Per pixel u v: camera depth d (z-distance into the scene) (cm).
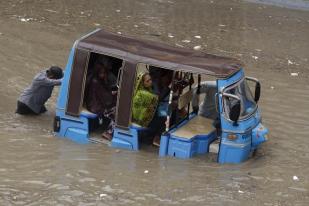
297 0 4078
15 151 1537
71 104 1636
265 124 1914
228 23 3366
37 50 2523
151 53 1589
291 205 1295
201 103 1769
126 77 1557
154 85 1619
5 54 2419
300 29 3388
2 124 1738
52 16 3122
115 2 3603
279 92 2284
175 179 1410
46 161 1479
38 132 1697
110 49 1581
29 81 2158
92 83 1641
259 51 2880
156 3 3678
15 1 3366
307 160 1603
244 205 1280
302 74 2573
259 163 1557
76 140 1647
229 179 1428
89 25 3016
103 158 1522
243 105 1576
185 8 3631
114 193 1308
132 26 3078
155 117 1623
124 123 1584
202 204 1275
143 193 1316
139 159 1530
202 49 2791
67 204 1241
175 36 2975
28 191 1294
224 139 1522
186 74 1658
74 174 1403
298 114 2039
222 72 1508
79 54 1608
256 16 3597
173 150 1563
